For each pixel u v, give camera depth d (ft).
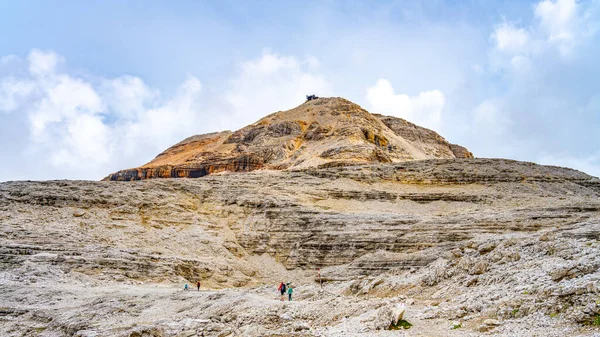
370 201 376.07
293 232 307.99
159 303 168.76
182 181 388.16
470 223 281.95
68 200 322.14
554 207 311.47
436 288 123.95
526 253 123.24
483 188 409.90
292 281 269.44
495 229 271.90
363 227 295.69
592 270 93.09
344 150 568.00
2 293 194.49
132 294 191.52
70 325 142.00
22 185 345.31
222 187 382.22
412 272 153.17
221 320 125.49
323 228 302.66
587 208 300.61
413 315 99.19
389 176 430.20
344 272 250.16
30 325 156.35
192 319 127.13
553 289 87.86
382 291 138.92
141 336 112.98
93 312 158.10
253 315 118.42
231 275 272.51
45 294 194.49
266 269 288.10
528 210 309.63
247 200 347.36
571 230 170.71
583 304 79.15
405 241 272.51
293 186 394.11
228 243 306.55
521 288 97.45
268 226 318.86
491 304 93.25
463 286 116.16
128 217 321.73
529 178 426.10
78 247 263.08
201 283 256.11
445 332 83.82
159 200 346.54
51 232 279.69
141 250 272.72
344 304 117.29
